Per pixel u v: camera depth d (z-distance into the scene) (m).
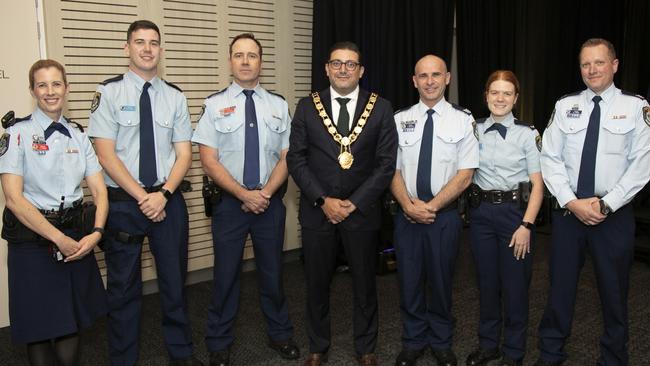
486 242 2.53
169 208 2.45
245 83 2.60
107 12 3.53
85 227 2.15
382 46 4.54
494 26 5.61
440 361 2.55
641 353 2.74
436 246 2.45
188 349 2.55
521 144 2.43
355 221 2.39
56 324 2.09
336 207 2.32
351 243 2.42
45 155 2.08
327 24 4.29
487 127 2.51
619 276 2.29
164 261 2.46
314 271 2.47
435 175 2.45
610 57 2.22
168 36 3.79
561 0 5.93
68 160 2.14
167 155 2.47
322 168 2.39
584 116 2.30
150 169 2.40
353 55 2.35
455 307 3.45
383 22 4.52
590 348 2.81
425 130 2.48
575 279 2.39
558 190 2.30
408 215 2.45
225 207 2.57
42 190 2.08
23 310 2.07
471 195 2.55
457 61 5.47
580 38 6.04
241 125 2.57
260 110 2.63
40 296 2.07
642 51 5.89
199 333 3.11
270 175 2.66
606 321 2.36
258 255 2.68
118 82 2.38
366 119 2.39
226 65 4.09
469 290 3.79
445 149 2.44
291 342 2.77
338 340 2.95
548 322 2.47
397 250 2.56
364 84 4.47
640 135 2.19
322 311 2.53
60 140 2.12
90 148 2.26
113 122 2.34
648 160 2.20
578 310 3.37
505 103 2.42
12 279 2.08
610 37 6.00
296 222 4.60
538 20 5.87
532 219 2.41
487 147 2.49
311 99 2.47
